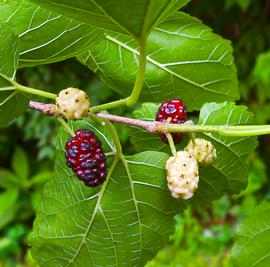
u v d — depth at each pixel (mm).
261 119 1185
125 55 349
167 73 355
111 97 1085
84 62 353
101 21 222
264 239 343
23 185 1185
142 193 313
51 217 318
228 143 329
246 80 1206
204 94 360
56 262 323
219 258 1024
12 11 273
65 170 314
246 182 343
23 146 1301
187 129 265
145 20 220
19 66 285
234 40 1255
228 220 1134
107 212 315
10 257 1144
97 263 323
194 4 1221
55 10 217
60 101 251
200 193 345
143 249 323
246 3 1096
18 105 266
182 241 1056
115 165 308
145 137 332
